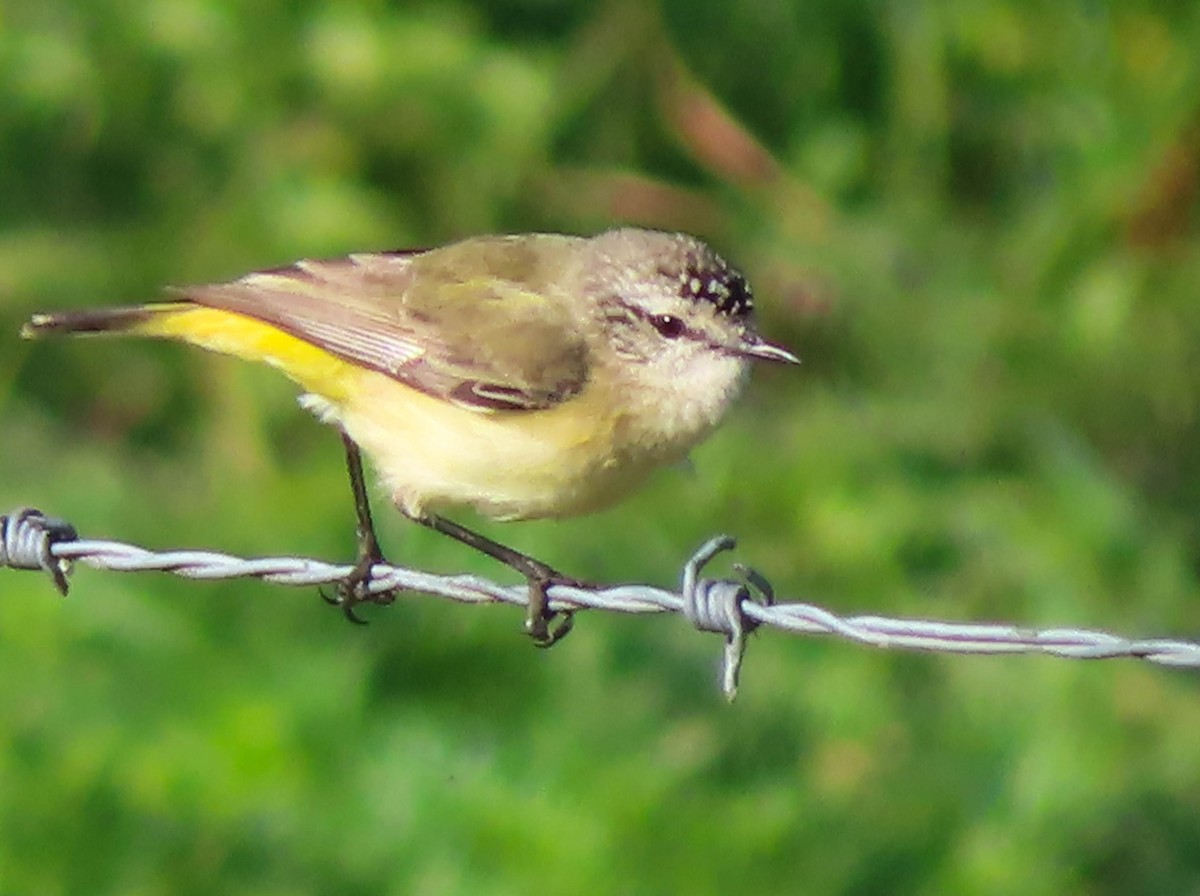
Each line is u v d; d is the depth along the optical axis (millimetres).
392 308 8977
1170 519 14008
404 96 14664
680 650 12594
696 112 15344
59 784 11305
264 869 11289
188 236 14758
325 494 13352
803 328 14695
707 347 8820
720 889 11070
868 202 15195
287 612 12547
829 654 12656
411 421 8883
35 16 14773
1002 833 12008
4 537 8180
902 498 13500
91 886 11211
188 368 14594
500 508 8977
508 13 15375
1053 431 13773
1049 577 13117
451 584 8367
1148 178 14570
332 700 11789
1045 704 12430
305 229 14461
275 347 9117
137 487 13820
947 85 14984
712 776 12000
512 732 11969
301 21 14867
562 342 8781
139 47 14734
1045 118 15023
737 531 13375
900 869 11836
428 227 14938
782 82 15414
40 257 14547
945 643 7336
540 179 15125
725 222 15188
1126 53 14867
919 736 12438
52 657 11875
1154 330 14328
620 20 15281
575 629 12438
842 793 12109
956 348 14352
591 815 11109
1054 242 14578
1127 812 12320
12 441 14102
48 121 14867
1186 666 7152
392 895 11094
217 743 11453
